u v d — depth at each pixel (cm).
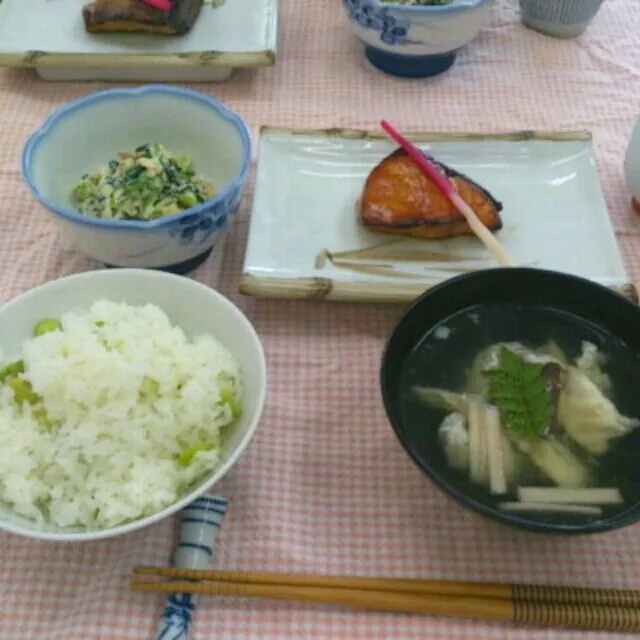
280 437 37
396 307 43
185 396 33
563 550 33
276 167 49
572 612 30
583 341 37
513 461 33
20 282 44
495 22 66
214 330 37
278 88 59
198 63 56
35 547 33
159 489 31
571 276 36
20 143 54
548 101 59
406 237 46
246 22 60
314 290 42
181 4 57
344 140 51
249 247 44
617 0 69
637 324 35
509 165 51
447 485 29
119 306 37
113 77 59
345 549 34
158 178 44
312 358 41
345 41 64
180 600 31
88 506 31
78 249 46
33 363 33
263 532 34
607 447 33
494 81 60
